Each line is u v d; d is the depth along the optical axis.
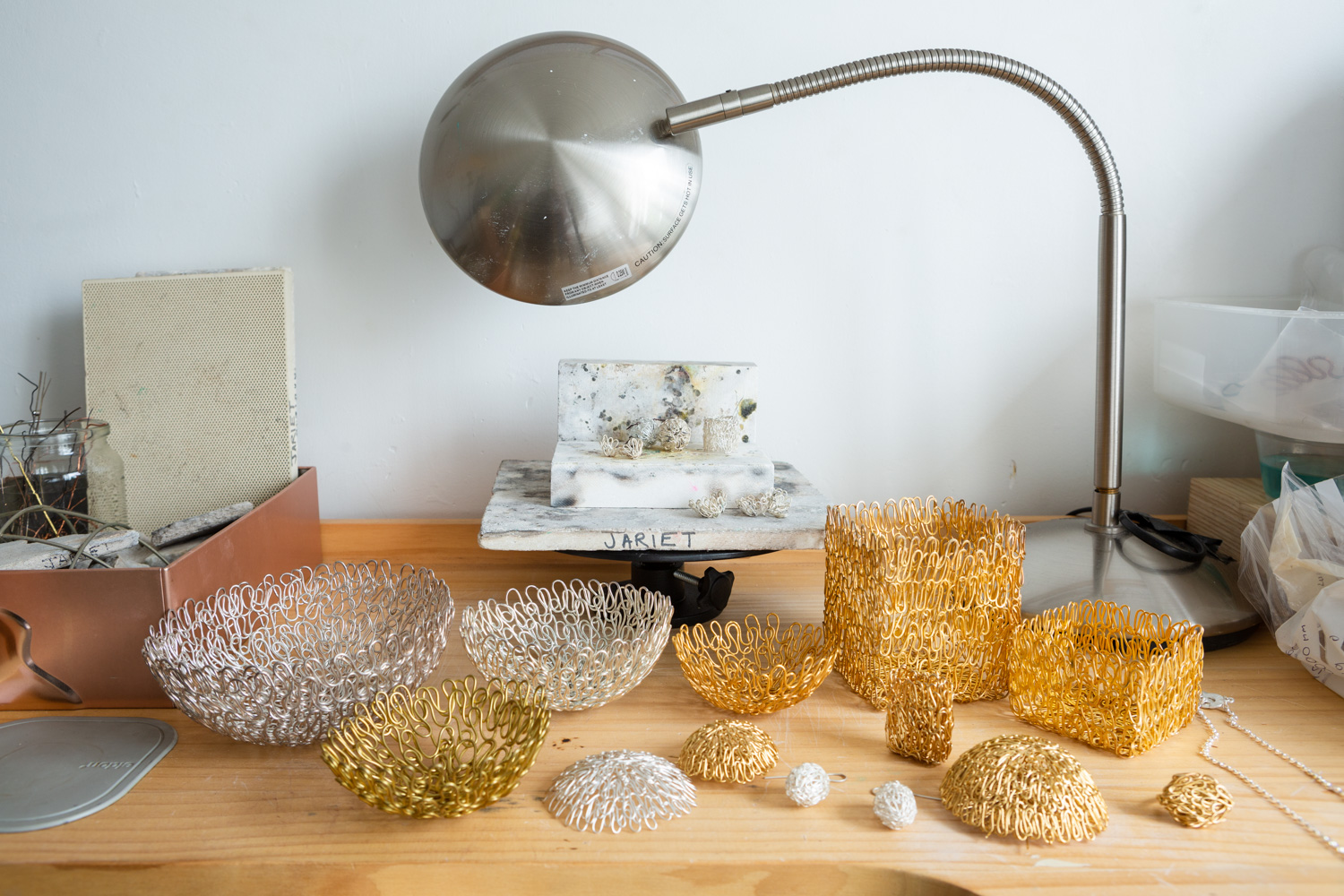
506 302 0.96
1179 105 0.95
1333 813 0.54
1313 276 0.96
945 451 1.01
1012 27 0.93
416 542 0.98
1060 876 0.48
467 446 0.99
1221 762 0.59
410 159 0.93
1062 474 1.02
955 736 0.63
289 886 0.49
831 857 0.50
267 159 0.93
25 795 0.54
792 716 0.65
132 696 0.64
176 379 0.88
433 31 0.91
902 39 0.93
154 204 0.93
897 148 0.95
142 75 0.91
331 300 0.96
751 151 0.94
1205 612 0.73
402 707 0.60
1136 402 1.01
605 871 0.49
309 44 0.91
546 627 0.76
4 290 0.94
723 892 0.50
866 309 0.98
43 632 0.62
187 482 0.89
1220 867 0.49
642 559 0.73
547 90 0.69
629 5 0.92
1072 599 0.73
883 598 0.65
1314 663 0.66
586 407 0.86
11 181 0.92
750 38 0.92
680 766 0.58
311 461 0.99
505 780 0.51
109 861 0.49
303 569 0.80
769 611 0.83
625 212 0.71
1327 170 0.96
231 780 0.57
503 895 0.50
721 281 0.97
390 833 0.52
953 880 0.48
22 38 0.90
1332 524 0.69
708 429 0.85
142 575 0.62
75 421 0.80
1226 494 0.90
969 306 0.98
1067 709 0.61
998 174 0.96
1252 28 0.93
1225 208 0.97
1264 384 0.77
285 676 0.58
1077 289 0.98
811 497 0.84
